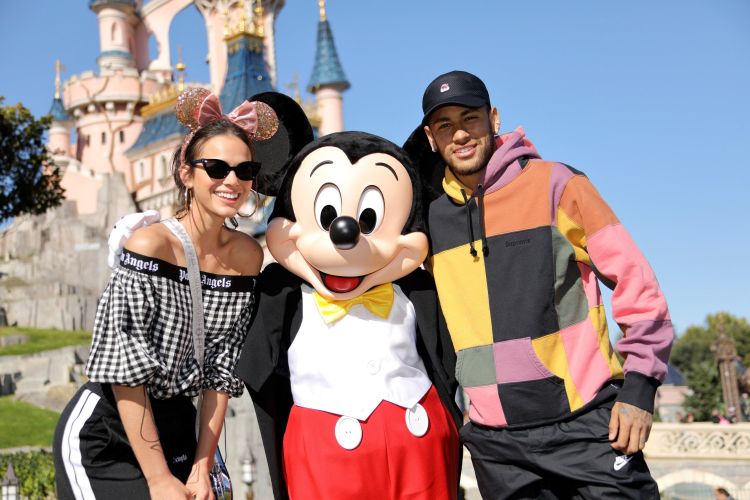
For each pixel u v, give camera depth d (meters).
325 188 5.60
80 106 71.06
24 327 56.56
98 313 4.71
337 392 5.48
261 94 6.07
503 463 5.39
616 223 5.18
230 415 20.80
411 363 5.71
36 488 24.50
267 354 5.54
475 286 5.44
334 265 5.47
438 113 5.46
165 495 4.61
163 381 4.81
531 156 5.54
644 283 5.00
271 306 5.66
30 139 30.00
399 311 5.75
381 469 5.38
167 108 63.41
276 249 5.77
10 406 40.34
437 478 5.52
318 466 5.37
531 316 5.24
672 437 24.62
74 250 62.56
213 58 65.38
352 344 5.57
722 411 45.62
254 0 65.00
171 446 4.98
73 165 67.81
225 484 5.24
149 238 4.77
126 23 74.25
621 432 4.82
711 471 23.83
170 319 4.80
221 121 5.16
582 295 5.32
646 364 4.86
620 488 4.95
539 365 5.21
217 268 5.07
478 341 5.39
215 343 5.10
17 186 30.02
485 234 5.42
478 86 5.44
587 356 5.21
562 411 5.17
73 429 4.78
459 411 5.91
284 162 6.12
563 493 5.35
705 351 90.56
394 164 5.73
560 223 5.32
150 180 62.91
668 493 25.53
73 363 44.53
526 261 5.30
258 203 5.92
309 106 58.59
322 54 65.88
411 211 5.77
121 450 4.83
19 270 63.50
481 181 5.44
